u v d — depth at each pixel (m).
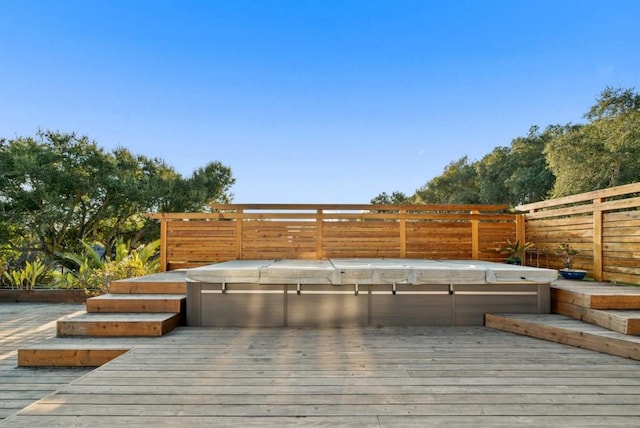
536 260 7.03
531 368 2.95
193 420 2.07
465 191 25.61
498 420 2.08
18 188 10.97
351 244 6.96
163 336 3.92
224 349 3.44
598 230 5.61
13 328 5.05
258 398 2.37
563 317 4.25
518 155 22.52
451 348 3.49
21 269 9.16
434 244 6.96
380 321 4.43
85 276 7.62
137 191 12.02
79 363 3.45
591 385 2.60
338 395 2.41
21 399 2.75
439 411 2.19
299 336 3.92
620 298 3.93
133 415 2.13
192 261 7.03
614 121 14.83
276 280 4.38
